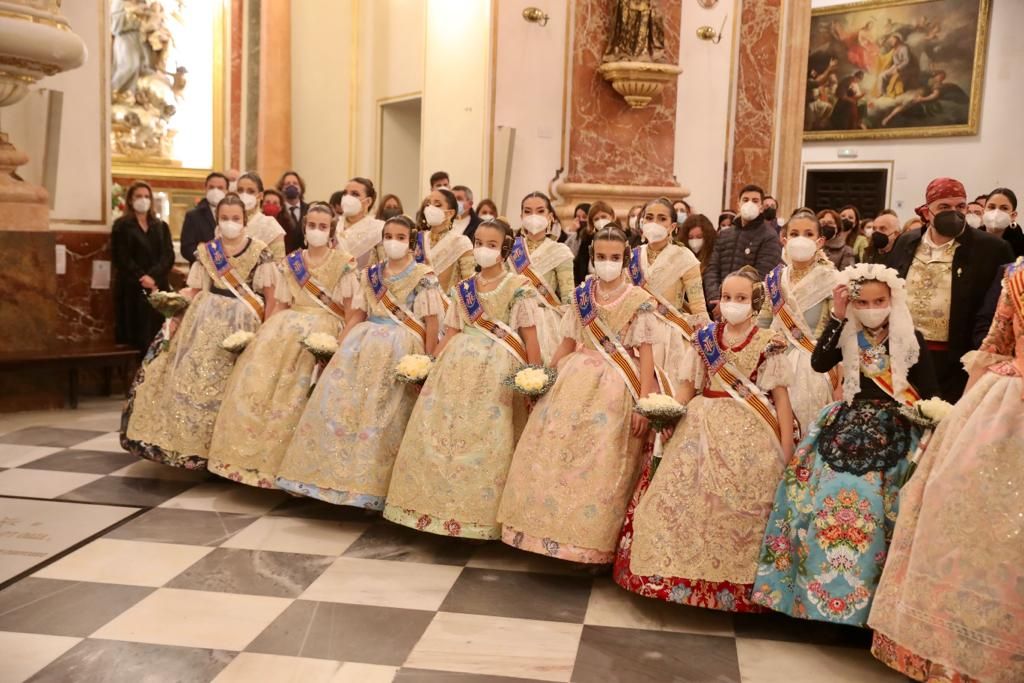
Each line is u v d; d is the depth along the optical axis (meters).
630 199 10.73
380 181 12.81
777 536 3.70
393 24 12.31
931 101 18.23
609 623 3.87
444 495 4.48
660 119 10.93
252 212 6.28
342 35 12.98
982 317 4.83
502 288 4.64
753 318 3.99
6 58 6.89
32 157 7.84
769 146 11.84
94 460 6.09
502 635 3.73
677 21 11.01
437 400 4.60
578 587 4.24
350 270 5.38
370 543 4.73
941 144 18.23
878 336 3.71
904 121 18.61
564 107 10.56
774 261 6.64
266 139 12.71
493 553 4.65
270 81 12.66
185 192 12.27
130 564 4.35
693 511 3.80
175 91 12.17
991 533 3.03
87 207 8.20
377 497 4.79
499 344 4.62
